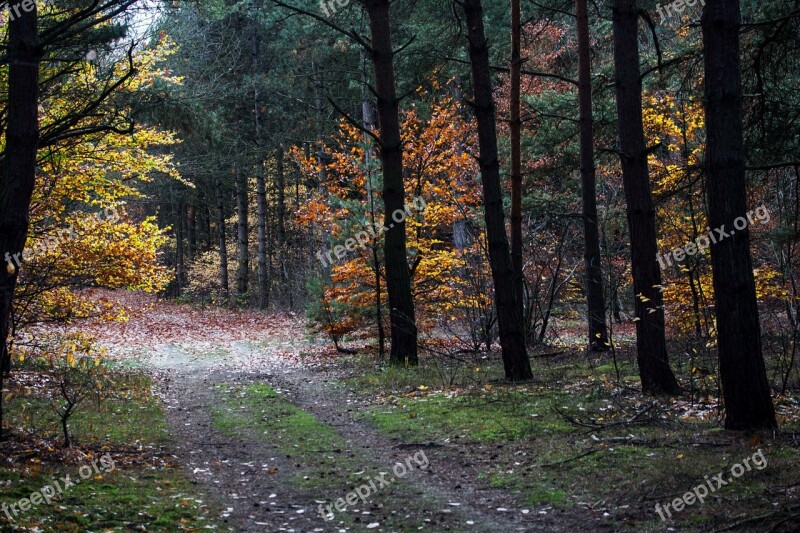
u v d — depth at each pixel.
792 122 10.42
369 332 18.98
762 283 12.91
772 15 10.30
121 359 19.48
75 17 7.58
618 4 10.67
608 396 10.45
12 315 12.79
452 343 17.91
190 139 30.28
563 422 9.02
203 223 52.28
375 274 17.48
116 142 13.54
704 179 10.32
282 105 33.72
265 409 11.66
